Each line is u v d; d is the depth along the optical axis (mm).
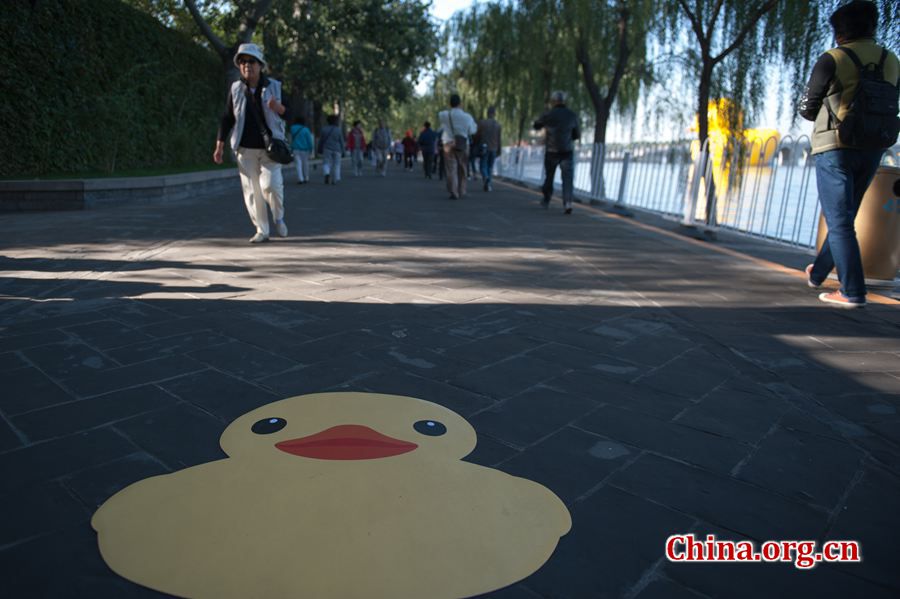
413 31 25781
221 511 1789
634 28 13188
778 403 2697
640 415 2529
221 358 3002
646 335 3592
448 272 5172
